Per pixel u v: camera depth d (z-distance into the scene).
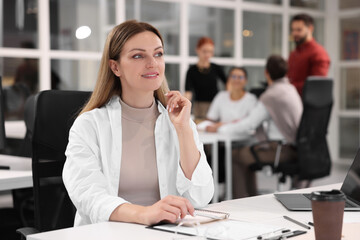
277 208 1.60
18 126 4.78
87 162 1.64
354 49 7.43
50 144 2.03
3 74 4.96
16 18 5.02
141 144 1.76
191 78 5.79
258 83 6.96
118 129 1.73
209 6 6.47
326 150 4.22
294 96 4.27
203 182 1.70
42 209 2.00
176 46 6.23
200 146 1.80
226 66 6.63
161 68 1.71
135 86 1.69
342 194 1.17
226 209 1.59
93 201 1.53
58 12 5.27
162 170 1.74
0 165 2.61
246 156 4.34
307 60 5.38
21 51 5.05
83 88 5.49
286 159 4.14
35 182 2.00
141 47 1.68
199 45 5.75
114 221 1.45
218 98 5.06
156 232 1.31
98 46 5.58
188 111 1.72
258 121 4.32
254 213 1.53
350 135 7.50
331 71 7.63
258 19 6.95
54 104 2.06
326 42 7.68
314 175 4.12
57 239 1.25
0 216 2.63
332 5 7.61
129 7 5.79
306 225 1.35
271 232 1.26
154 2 6.00
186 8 6.26
